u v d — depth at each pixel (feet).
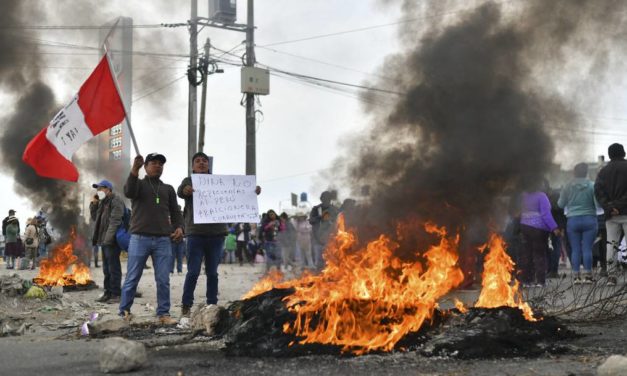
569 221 31.48
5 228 63.93
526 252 31.17
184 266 68.90
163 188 23.77
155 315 23.53
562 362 14.20
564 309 21.76
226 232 24.90
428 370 13.56
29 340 18.84
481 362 14.30
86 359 15.39
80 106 23.77
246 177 25.04
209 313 18.15
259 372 13.53
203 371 13.70
